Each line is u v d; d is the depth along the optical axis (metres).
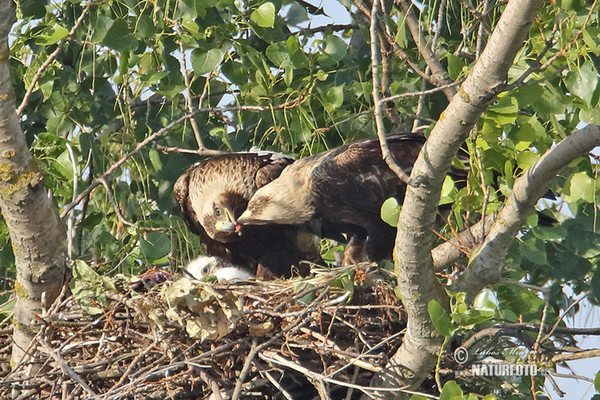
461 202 10.14
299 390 10.11
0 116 9.18
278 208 12.55
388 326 10.19
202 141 13.38
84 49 12.64
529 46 10.81
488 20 12.56
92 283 9.84
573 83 8.93
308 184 12.45
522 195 9.11
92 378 9.58
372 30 8.42
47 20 12.41
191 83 12.48
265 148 13.98
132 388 9.42
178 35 12.10
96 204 13.43
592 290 11.99
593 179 10.10
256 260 13.35
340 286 9.91
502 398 10.53
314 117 12.86
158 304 9.54
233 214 12.82
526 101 9.10
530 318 11.54
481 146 9.68
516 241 11.59
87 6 11.05
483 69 7.59
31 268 9.97
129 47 12.04
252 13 11.83
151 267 12.61
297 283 9.97
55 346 9.83
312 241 13.23
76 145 12.33
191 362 9.16
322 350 9.39
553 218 11.73
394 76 13.29
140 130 12.85
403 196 12.17
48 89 11.83
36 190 9.55
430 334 9.11
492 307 9.73
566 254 12.21
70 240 11.04
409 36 13.26
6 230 12.04
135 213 13.04
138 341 9.74
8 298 11.88
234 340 9.66
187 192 13.31
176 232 13.43
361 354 9.26
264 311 9.49
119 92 12.41
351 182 12.20
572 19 9.29
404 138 12.39
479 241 10.16
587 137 8.46
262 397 9.98
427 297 8.96
